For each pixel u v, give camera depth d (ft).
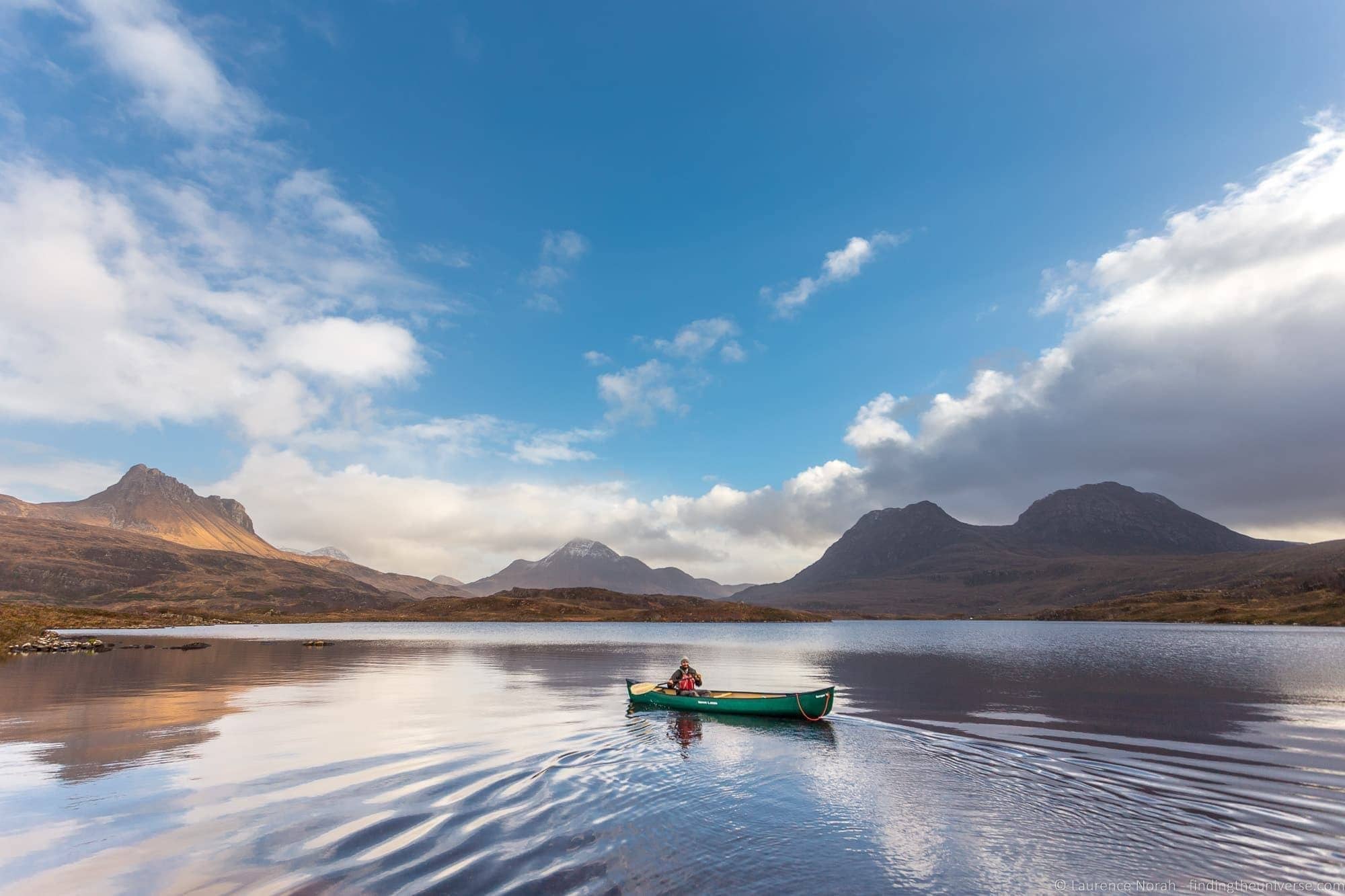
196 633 437.99
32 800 58.34
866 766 75.51
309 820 53.21
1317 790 64.69
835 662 235.40
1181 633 502.38
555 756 78.13
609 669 202.08
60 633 379.55
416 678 167.94
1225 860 47.50
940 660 243.40
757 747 84.64
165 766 71.20
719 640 442.50
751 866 45.60
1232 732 95.50
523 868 44.04
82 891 40.22
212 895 39.68
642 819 55.11
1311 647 313.73
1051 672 190.90
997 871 45.50
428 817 54.29
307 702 122.31
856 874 44.45
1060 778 69.82
